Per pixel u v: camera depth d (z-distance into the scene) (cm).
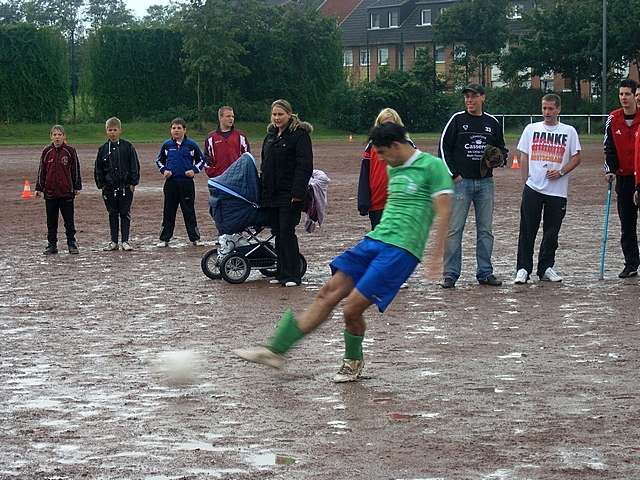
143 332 1009
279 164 1273
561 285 1270
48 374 838
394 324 1034
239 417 703
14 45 7225
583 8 7288
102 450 634
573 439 641
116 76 7631
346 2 11406
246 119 7650
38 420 704
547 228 1291
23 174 3550
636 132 1257
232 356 898
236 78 7712
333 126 7831
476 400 738
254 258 1327
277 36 7756
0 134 6912
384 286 770
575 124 6456
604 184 2842
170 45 7675
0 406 740
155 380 813
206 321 1064
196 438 656
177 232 1909
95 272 1427
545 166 1269
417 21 10406
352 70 10394
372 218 1223
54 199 1612
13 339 980
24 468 602
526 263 1286
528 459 604
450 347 923
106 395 769
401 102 7694
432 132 7675
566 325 1020
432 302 1159
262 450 628
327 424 682
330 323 1043
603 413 701
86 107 7694
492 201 1272
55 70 7344
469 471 583
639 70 7362
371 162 1210
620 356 881
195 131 7331
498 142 1267
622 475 574
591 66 7200
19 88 7256
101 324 1052
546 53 7331
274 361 764
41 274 1412
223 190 1302
